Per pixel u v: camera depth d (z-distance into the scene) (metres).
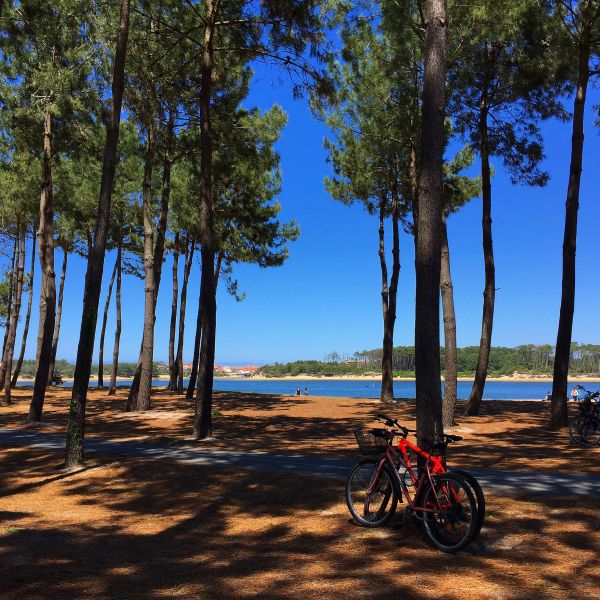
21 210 22.30
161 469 8.85
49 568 4.43
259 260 26.34
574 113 15.30
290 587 3.92
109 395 27.66
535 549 4.70
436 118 6.24
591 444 11.77
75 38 14.52
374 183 24.12
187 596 3.78
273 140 18.05
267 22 12.19
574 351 166.75
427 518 4.94
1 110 15.76
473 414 18.97
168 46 15.36
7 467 9.36
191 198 23.95
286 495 7.07
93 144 16.94
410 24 13.73
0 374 30.17
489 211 18.31
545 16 14.94
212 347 12.69
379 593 3.77
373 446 5.54
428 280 6.05
